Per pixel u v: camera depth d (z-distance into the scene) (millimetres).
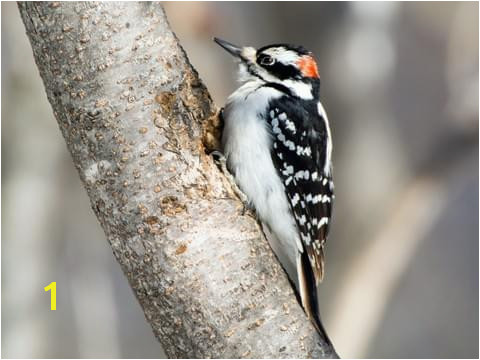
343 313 13195
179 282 7180
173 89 7449
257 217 9477
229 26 14141
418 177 13977
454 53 17922
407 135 17969
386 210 13508
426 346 17641
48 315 12133
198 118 7980
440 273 18328
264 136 9438
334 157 13469
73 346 13703
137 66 7199
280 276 7559
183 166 7344
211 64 14297
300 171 9656
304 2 13141
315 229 9852
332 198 10211
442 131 14219
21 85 11891
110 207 7219
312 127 9797
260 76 10078
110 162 7152
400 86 18250
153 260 7188
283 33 13492
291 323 7461
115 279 16000
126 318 16094
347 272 13312
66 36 7035
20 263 11797
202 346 7207
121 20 7152
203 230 7285
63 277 14070
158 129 7246
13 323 11719
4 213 11812
